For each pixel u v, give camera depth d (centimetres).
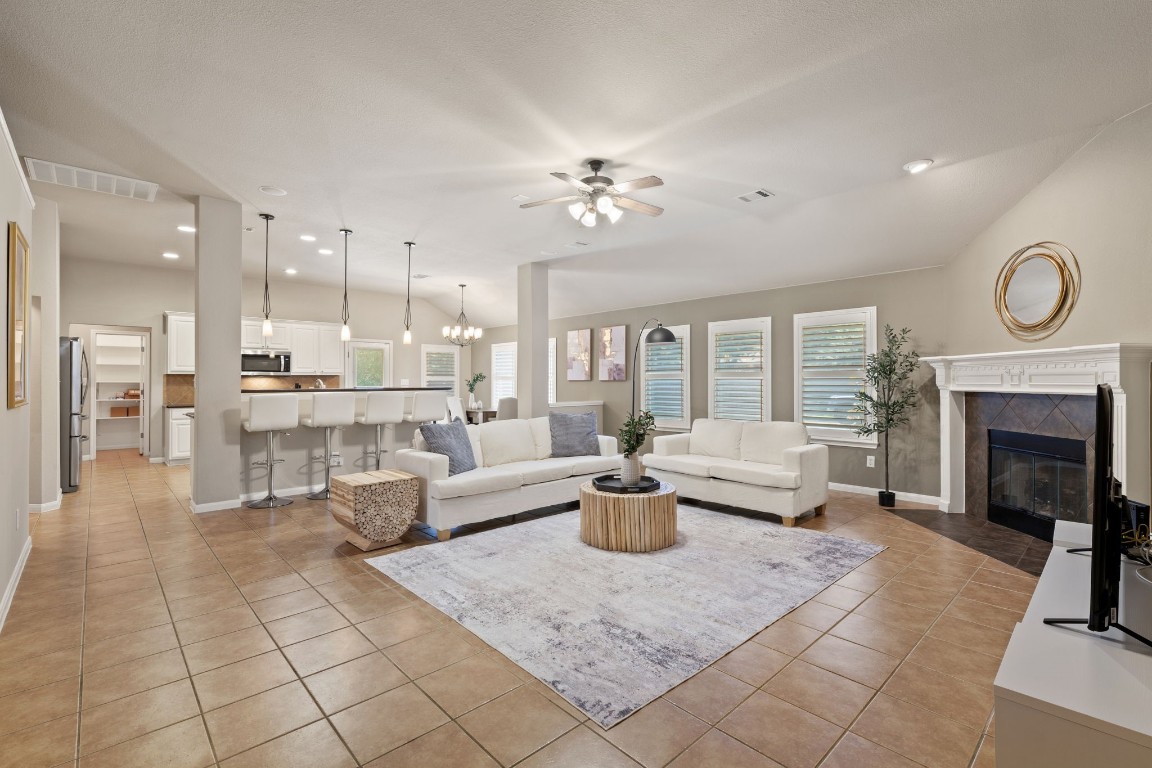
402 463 443
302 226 541
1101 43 242
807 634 254
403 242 603
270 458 509
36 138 340
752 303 662
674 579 321
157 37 241
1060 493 390
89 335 765
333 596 295
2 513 269
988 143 347
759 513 488
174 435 730
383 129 327
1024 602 291
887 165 382
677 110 304
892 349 523
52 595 295
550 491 474
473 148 353
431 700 200
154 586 309
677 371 745
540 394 697
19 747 173
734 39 241
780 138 338
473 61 258
